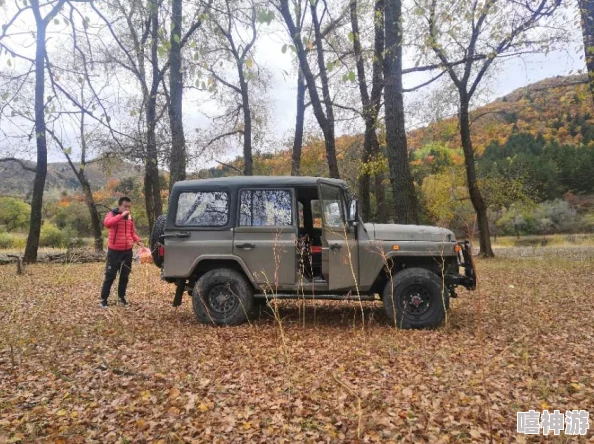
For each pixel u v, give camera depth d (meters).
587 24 9.91
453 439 3.16
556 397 3.84
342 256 6.57
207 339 5.99
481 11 8.12
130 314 7.70
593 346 5.41
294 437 3.23
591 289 9.66
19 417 3.66
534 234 50.00
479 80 18.23
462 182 27.72
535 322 6.67
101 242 23.16
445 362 4.84
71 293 9.81
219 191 6.99
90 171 28.02
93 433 3.37
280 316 7.44
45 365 4.96
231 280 6.78
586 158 58.84
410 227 6.87
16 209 41.97
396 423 3.41
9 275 12.79
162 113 17.50
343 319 7.21
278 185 6.89
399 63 10.80
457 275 6.61
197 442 3.21
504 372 4.49
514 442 3.10
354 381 4.35
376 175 18.03
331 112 16.67
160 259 7.12
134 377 4.55
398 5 10.70
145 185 21.86
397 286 6.47
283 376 4.50
